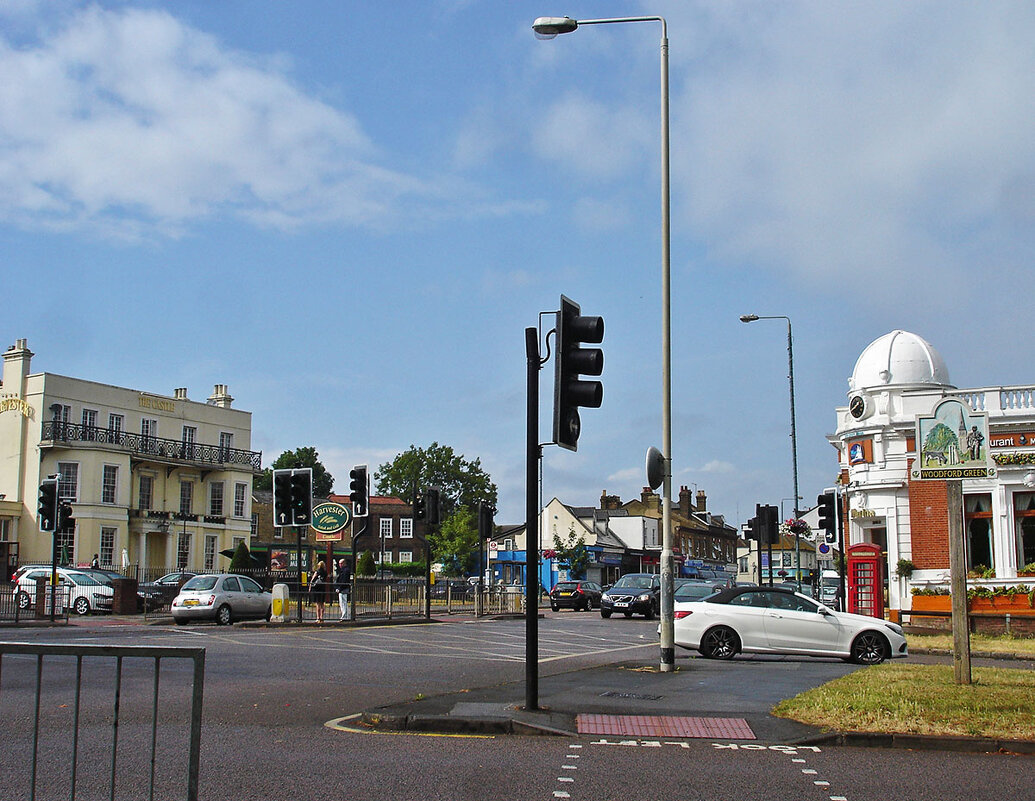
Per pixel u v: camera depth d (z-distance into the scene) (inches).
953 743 375.6
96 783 291.1
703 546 3956.7
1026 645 916.6
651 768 329.7
